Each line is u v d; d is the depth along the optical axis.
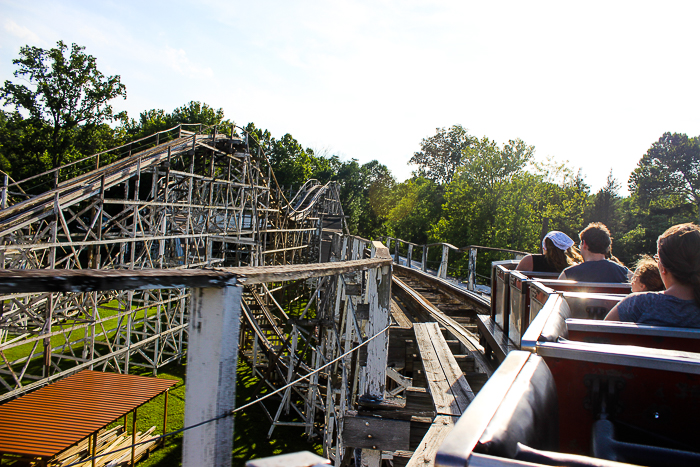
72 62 36.06
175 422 11.77
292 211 29.19
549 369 1.43
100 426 8.41
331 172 76.12
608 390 1.48
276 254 26.97
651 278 2.82
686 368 1.41
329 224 44.66
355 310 3.71
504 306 3.66
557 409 1.26
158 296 17.02
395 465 3.16
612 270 3.32
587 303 2.53
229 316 1.05
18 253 11.48
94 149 42.00
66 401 9.38
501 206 26.28
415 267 17.56
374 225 74.31
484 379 3.27
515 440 0.85
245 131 20.56
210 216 19.34
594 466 0.78
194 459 1.04
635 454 1.19
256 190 21.34
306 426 11.62
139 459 9.94
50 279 0.72
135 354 17.53
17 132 49.19
